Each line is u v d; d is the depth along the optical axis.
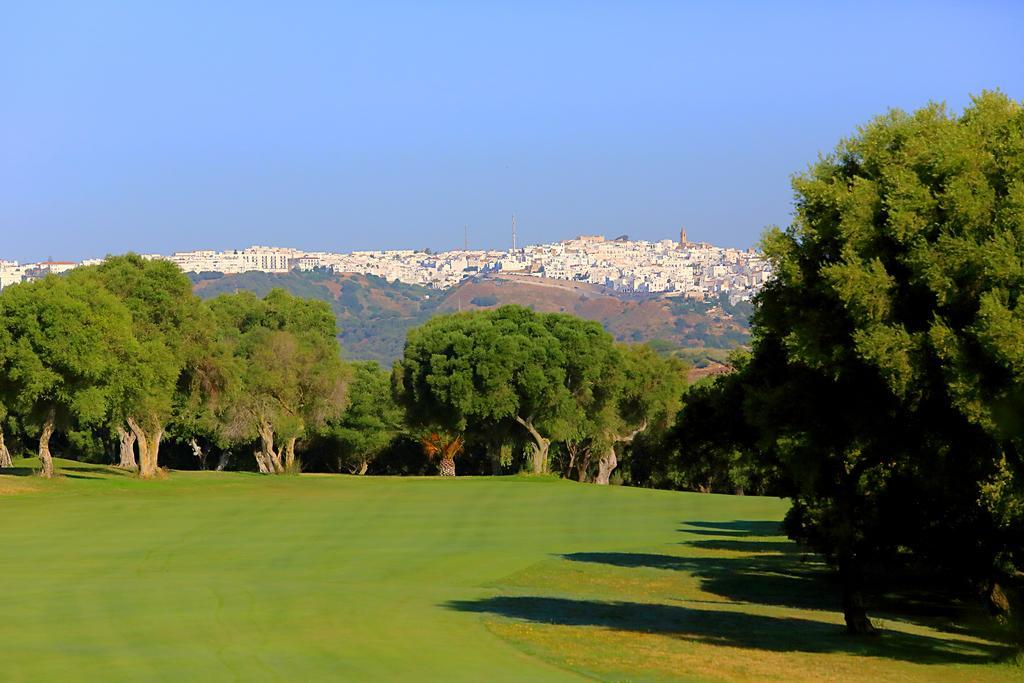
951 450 32.66
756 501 92.94
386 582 43.91
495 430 135.25
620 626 33.16
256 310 144.88
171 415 129.50
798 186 31.09
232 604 34.16
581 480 156.62
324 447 168.38
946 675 26.52
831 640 32.12
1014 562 41.75
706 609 39.94
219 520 67.75
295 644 26.52
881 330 28.08
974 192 27.80
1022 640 33.62
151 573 44.84
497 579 45.91
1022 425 27.11
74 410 88.81
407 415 137.88
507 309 134.00
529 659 25.73
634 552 58.41
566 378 132.88
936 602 46.84
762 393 34.88
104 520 66.75
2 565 47.12
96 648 25.55
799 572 53.94
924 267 27.39
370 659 24.61
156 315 107.94
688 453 51.00
